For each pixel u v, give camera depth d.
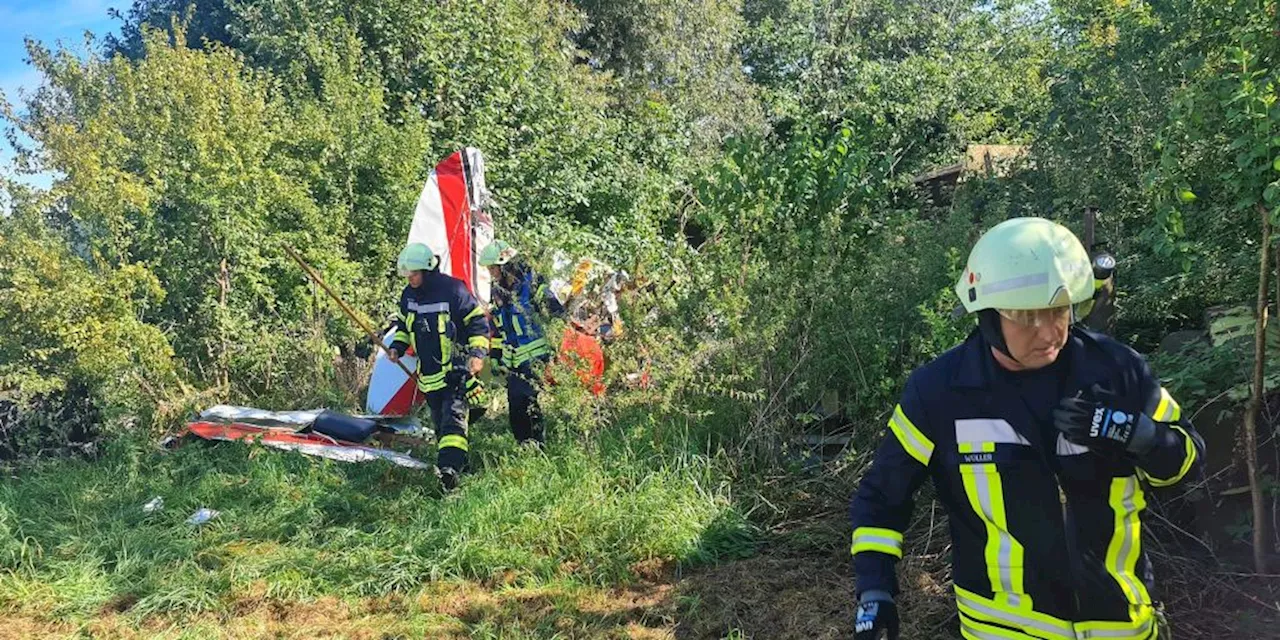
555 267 6.96
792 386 5.86
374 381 8.08
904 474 2.21
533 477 5.93
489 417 7.98
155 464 6.73
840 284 5.82
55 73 9.31
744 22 22.53
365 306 9.87
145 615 4.61
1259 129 3.34
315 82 13.45
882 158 6.80
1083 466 1.98
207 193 8.94
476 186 8.55
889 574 2.20
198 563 5.18
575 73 16.03
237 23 15.63
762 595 4.48
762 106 22.30
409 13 13.57
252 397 8.70
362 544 5.34
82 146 7.97
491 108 13.38
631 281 6.57
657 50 19.69
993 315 1.98
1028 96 17.83
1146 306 5.48
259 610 4.66
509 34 14.37
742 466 5.70
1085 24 12.62
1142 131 6.98
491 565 4.96
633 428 6.14
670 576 4.89
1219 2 4.45
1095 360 2.03
